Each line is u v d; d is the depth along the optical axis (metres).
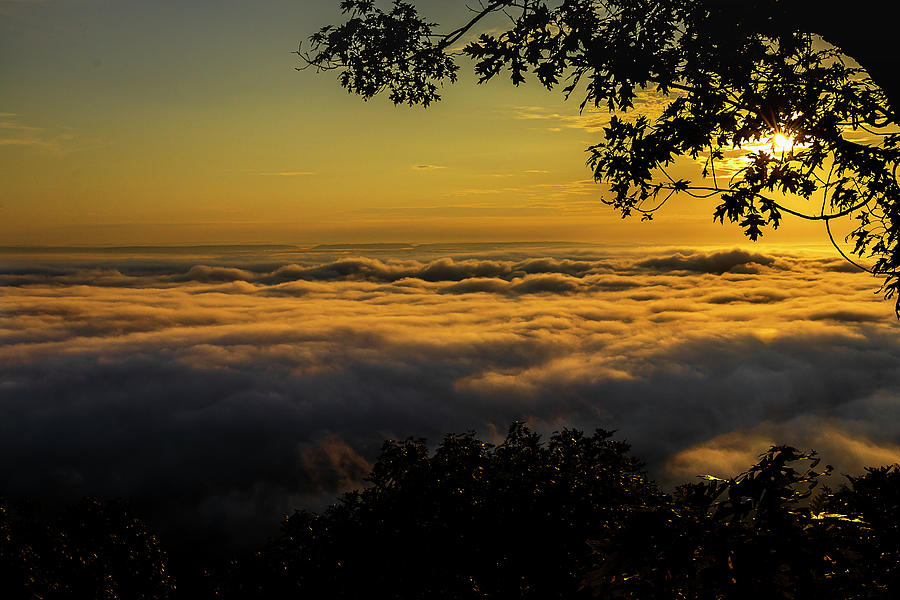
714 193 5.08
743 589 2.79
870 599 2.79
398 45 6.63
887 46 4.12
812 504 3.31
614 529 3.24
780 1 4.93
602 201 5.45
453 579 6.13
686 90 5.31
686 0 5.38
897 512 3.17
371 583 6.60
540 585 5.71
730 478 3.21
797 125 5.11
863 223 5.40
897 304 5.05
